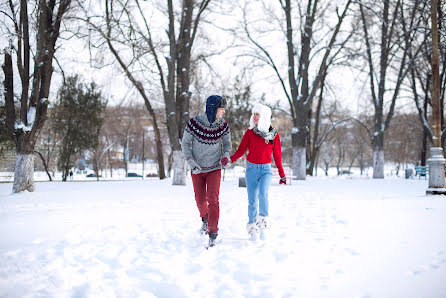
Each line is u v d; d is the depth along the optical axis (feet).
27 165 38.63
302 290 9.68
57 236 15.56
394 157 188.34
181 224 18.89
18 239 14.93
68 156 87.76
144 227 17.97
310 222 19.36
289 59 65.72
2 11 37.99
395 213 21.50
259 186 16.21
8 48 38.04
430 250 12.88
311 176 99.81
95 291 9.92
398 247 13.47
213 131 15.53
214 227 14.76
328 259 12.32
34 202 28.94
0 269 11.20
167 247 14.33
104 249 13.75
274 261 12.41
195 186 16.19
